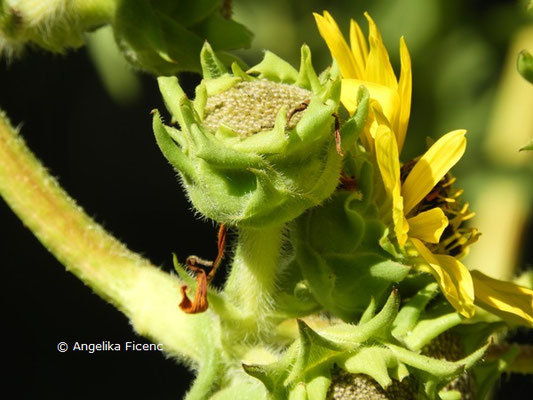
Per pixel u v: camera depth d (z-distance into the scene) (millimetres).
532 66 258
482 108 410
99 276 289
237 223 256
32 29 296
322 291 270
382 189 272
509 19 407
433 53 414
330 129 256
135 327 285
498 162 389
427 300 267
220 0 296
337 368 259
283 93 258
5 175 291
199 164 255
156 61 295
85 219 293
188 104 252
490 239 374
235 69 265
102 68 375
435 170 270
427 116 412
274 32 415
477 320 278
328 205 270
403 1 413
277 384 257
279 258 277
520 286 273
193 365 282
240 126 254
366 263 268
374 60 271
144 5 290
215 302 271
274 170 253
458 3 411
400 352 259
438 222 268
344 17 418
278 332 277
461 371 258
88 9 293
